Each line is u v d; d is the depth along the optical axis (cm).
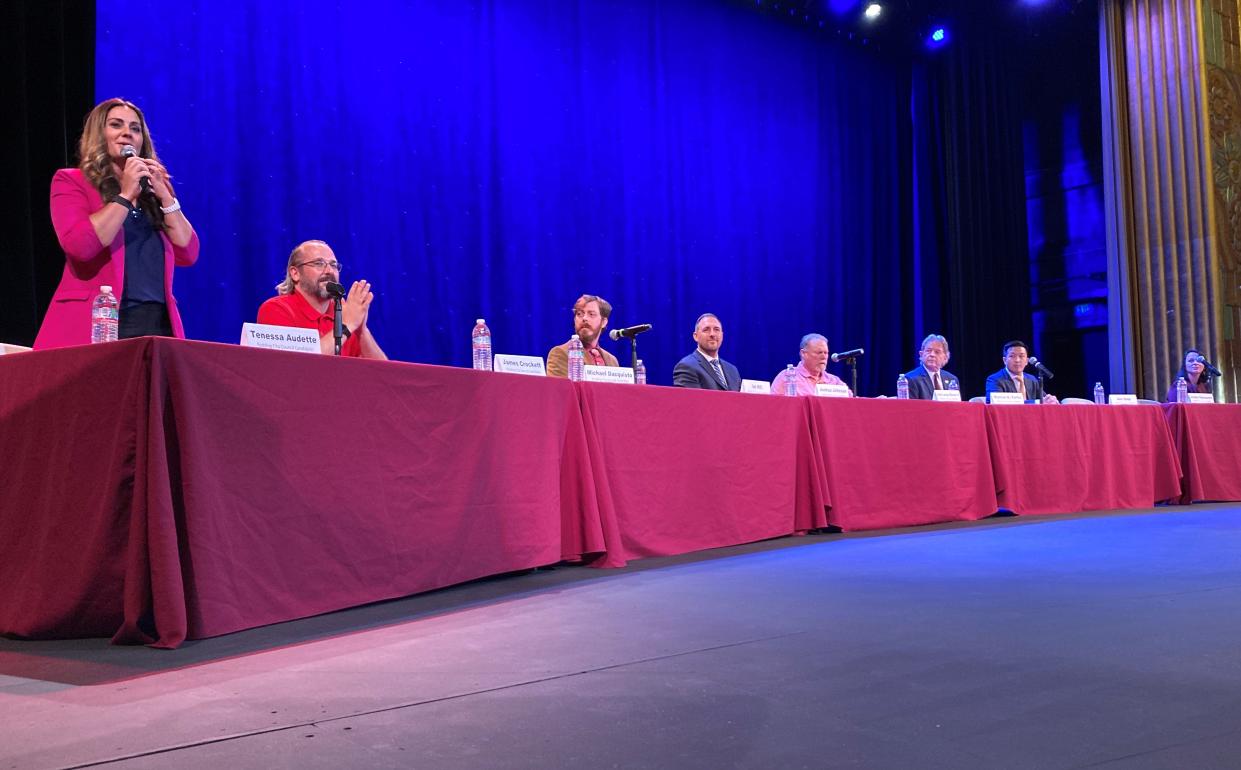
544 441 305
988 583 275
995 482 489
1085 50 1000
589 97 771
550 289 740
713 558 341
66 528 203
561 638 202
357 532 238
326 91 630
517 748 129
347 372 238
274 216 601
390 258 656
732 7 866
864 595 255
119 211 243
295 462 223
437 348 675
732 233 855
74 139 455
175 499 199
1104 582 275
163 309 262
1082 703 149
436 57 685
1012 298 970
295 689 162
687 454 360
